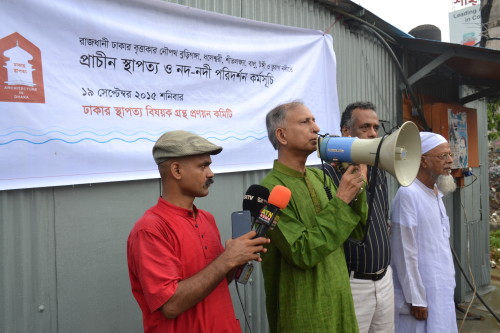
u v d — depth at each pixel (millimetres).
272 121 2055
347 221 1787
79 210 2260
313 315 1822
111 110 2293
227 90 2863
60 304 2188
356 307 2334
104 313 2348
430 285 2713
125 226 2447
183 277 1493
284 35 3254
